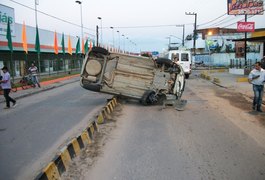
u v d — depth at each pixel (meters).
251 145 7.03
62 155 5.51
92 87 13.23
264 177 5.19
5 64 29.34
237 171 5.45
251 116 10.52
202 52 69.12
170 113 11.20
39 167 5.77
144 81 13.37
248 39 28.19
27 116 10.92
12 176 5.37
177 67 13.57
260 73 11.34
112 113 11.09
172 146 6.93
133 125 9.13
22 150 6.82
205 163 5.84
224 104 13.30
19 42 29.86
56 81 27.72
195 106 12.79
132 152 6.50
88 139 7.18
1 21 24.98
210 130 8.48
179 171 5.43
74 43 50.78
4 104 14.17
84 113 11.36
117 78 13.39
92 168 5.59
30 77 21.78
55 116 10.83
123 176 5.23
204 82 25.78
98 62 13.30
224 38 61.09
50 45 38.88
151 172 5.39
